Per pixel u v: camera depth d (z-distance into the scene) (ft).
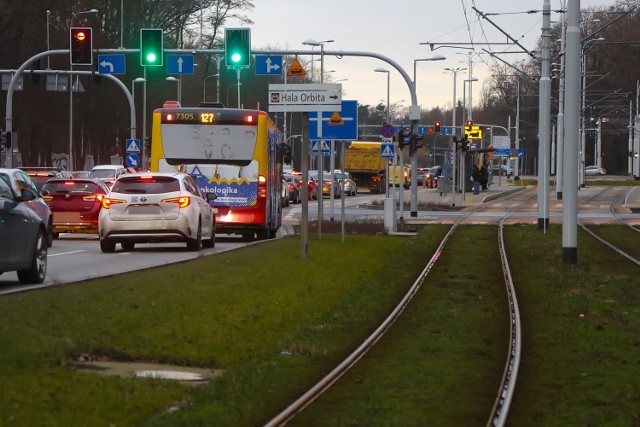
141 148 642.22
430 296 161.99
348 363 102.22
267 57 344.28
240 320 121.90
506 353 109.70
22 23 586.86
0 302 116.88
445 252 250.57
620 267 211.00
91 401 77.05
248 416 77.46
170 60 345.92
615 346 113.60
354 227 356.18
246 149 271.49
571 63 213.25
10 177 188.44
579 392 89.15
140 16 633.20
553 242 283.79
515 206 532.73
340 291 163.94
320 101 202.18
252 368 96.73
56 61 629.92
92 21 625.82
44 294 125.80
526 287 175.63
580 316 137.69
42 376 82.53
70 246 257.14
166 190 226.99
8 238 139.95
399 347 112.78
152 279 147.74
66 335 99.66
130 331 106.42
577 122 215.31
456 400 85.35
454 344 114.83
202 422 74.13
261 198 272.31
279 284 158.20
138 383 85.10
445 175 642.22
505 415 79.56
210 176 271.90
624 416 80.02
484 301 155.33
